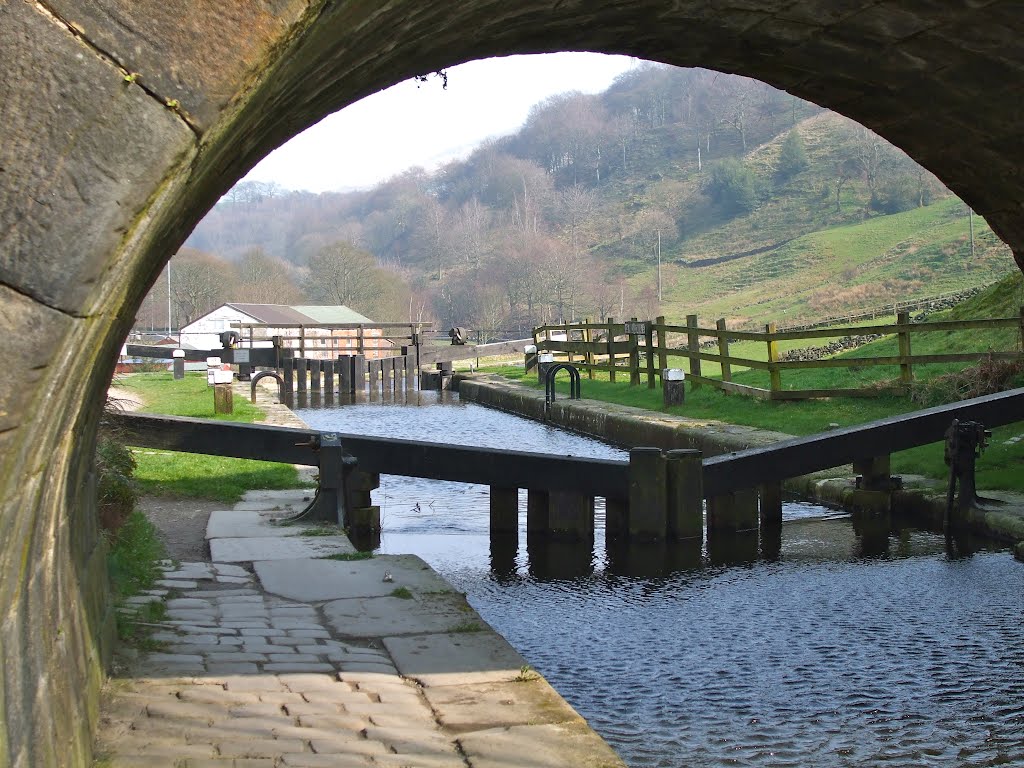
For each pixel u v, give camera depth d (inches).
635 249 4938.5
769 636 282.0
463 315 4035.4
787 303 3580.2
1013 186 240.7
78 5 82.1
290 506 401.7
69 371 91.7
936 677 244.8
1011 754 198.8
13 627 90.3
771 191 5024.6
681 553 395.2
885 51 204.1
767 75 228.8
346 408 1117.1
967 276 3117.6
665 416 711.7
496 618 308.3
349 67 141.5
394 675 194.5
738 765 194.9
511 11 166.6
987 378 570.9
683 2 182.7
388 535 434.9
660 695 235.8
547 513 424.8
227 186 154.2
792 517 458.6
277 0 86.3
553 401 900.0
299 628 227.1
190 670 193.8
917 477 470.6
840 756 198.5
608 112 6761.8
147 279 136.9
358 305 3570.4
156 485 442.3
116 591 248.4
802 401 674.8
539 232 4990.2
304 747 155.3
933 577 342.3
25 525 93.2
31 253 82.5
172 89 84.6
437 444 425.1
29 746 95.5
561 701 179.9
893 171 4660.4
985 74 203.9
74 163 83.0
